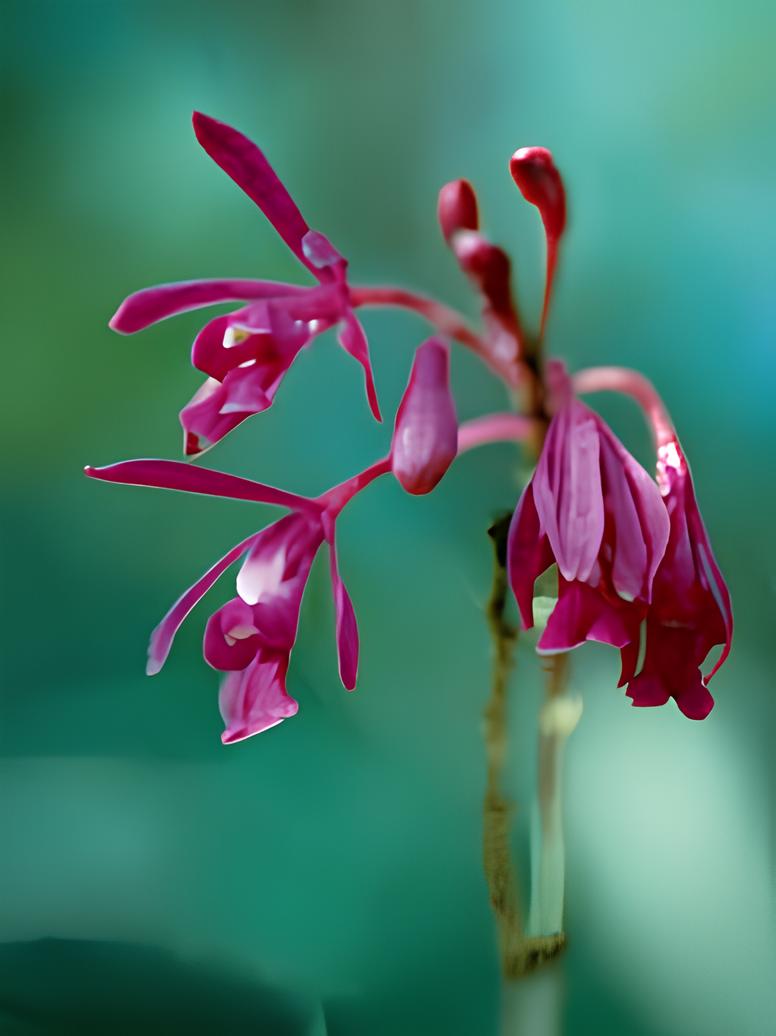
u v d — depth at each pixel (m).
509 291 0.24
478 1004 0.28
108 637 0.36
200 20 0.40
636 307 0.37
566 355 0.37
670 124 0.38
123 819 0.31
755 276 0.37
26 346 0.37
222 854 0.31
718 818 0.31
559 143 0.39
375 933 0.29
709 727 0.32
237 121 0.40
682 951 0.29
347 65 0.40
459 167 0.40
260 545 0.24
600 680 0.32
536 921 0.25
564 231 0.25
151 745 0.33
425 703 0.33
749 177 0.37
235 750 0.32
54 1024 0.26
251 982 0.28
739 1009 0.28
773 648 0.33
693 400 0.36
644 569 0.23
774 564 0.34
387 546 0.35
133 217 0.38
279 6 0.40
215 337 0.24
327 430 0.36
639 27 0.39
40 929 0.29
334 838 0.31
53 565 0.36
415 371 0.24
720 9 0.38
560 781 0.25
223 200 0.38
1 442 0.37
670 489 0.24
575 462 0.24
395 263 0.39
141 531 0.37
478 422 0.24
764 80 0.38
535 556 0.24
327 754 0.32
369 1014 0.28
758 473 0.35
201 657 0.36
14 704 0.35
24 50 0.39
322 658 0.34
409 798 0.32
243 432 0.36
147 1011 0.27
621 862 0.31
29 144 0.39
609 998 0.29
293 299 0.24
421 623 0.34
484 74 0.40
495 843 0.25
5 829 0.31
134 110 0.39
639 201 0.38
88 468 0.23
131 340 0.37
